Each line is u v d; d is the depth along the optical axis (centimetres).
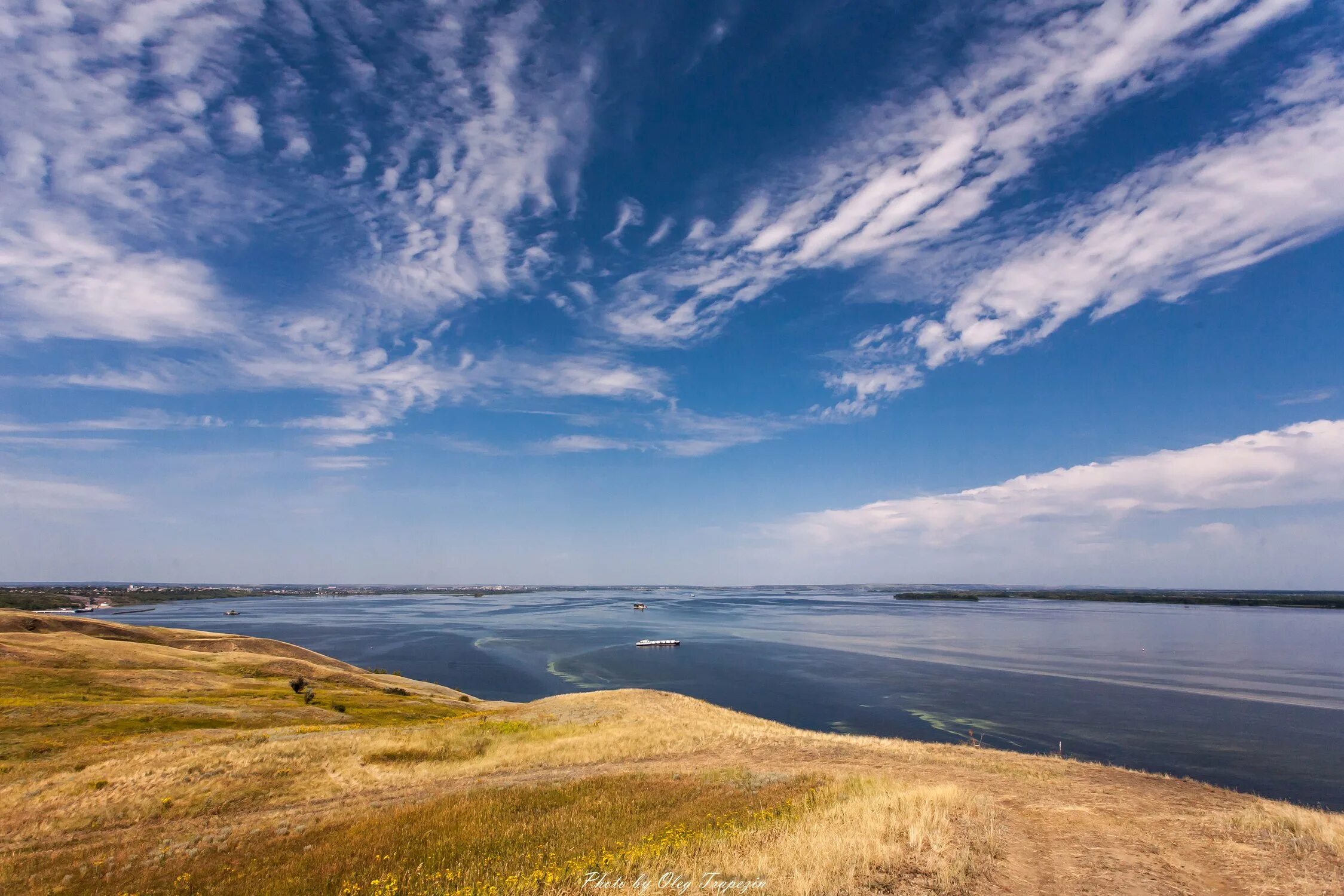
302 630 17350
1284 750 5175
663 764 2691
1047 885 1103
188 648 8688
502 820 1817
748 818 1698
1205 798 1898
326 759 2814
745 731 3359
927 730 5928
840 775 2242
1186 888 1102
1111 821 1570
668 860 1262
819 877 1073
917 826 1325
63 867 1647
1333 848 1292
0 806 2323
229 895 1359
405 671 10175
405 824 1788
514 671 10162
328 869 1445
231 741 3197
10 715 3831
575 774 2541
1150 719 6303
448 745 3181
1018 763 2553
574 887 1109
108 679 5534
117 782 2473
